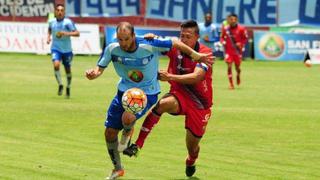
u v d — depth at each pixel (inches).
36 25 3348.9
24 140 1217.4
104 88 2128.4
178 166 1029.2
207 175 970.1
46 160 1042.1
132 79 887.7
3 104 1681.8
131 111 860.6
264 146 1213.7
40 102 1737.2
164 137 1282.0
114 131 900.6
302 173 995.9
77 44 3373.5
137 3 3747.5
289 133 1352.1
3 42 3319.4
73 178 924.6
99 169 986.7
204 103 910.4
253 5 3710.6
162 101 885.8
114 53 871.1
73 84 2230.6
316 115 1603.1
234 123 1462.8
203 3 3708.2
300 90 2185.0
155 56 880.3
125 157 1086.4
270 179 950.4
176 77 869.2
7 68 2694.4
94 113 1567.4
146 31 3432.6
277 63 3368.6
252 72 2861.7
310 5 3720.5
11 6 3619.6
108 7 3737.7
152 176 956.0
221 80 2501.2
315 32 3676.2
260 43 3499.0
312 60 3474.4
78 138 1253.7
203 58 870.4
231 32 2235.5
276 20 3713.1
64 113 1556.3
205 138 1280.8
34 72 2566.4
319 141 1270.9
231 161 1075.9
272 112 1642.5
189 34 896.3
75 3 3708.2
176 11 3732.8
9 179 909.2
